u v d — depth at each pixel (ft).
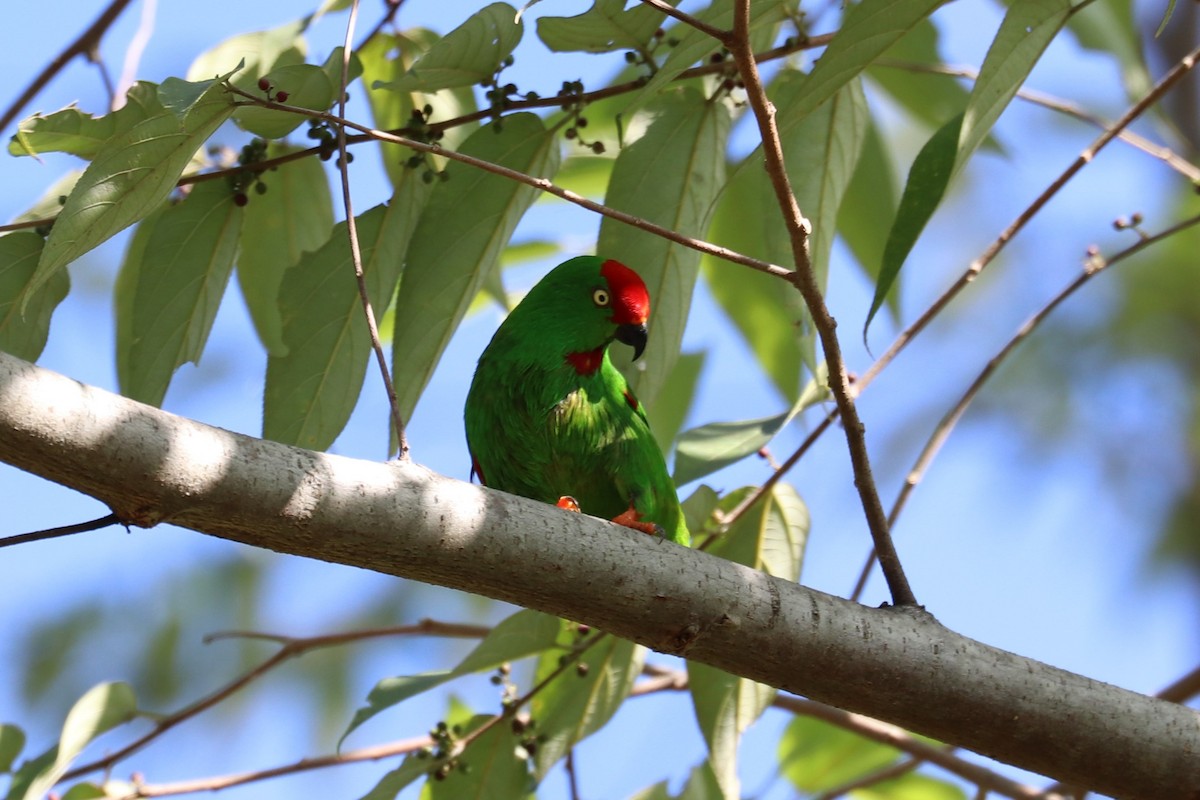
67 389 16.07
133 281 27.99
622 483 28.89
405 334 25.12
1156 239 29.01
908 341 26.96
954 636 21.18
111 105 29.53
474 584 19.15
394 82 24.00
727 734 27.71
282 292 24.66
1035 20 19.99
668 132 26.32
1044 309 29.01
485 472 30.81
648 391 27.84
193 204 24.56
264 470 17.21
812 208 26.89
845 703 21.15
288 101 23.11
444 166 25.40
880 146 34.60
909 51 34.50
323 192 28.40
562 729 28.94
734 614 20.16
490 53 24.02
